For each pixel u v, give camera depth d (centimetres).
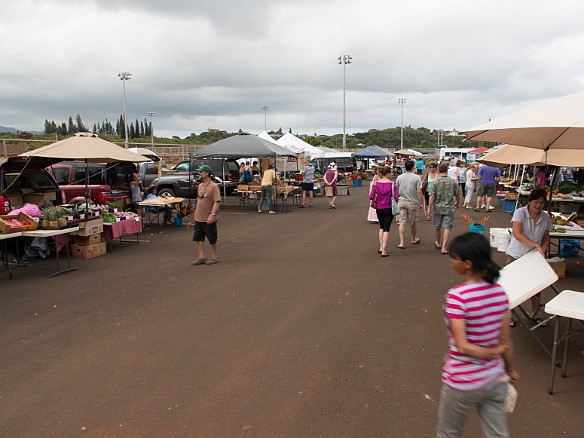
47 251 920
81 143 947
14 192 1018
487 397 251
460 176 2088
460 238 258
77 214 891
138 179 1423
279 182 1848
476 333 249
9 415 364
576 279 723
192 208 1627
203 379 418
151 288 706
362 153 3766
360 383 407
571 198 1188
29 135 3894
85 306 623
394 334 515
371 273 780
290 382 410
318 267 830
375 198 902
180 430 341
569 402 373
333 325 544
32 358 465
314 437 331
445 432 264
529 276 422
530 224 516
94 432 340
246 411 365
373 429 339
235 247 1034
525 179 1703
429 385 402
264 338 509
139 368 441
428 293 664
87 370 438
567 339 407
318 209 1812
